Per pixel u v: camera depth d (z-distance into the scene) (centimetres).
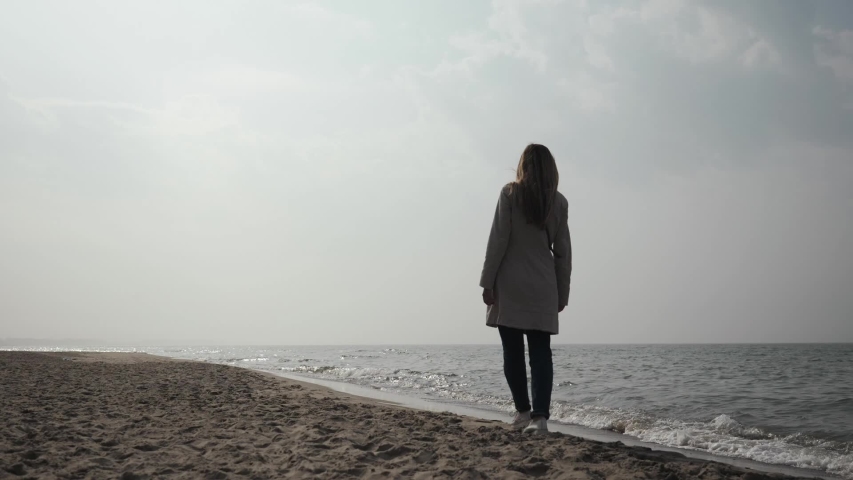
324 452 286
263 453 287
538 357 359
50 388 614
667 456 292
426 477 236
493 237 357
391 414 458
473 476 235
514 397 372
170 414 430
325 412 453
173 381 791
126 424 369
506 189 359
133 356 2125
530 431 341
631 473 239
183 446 304
